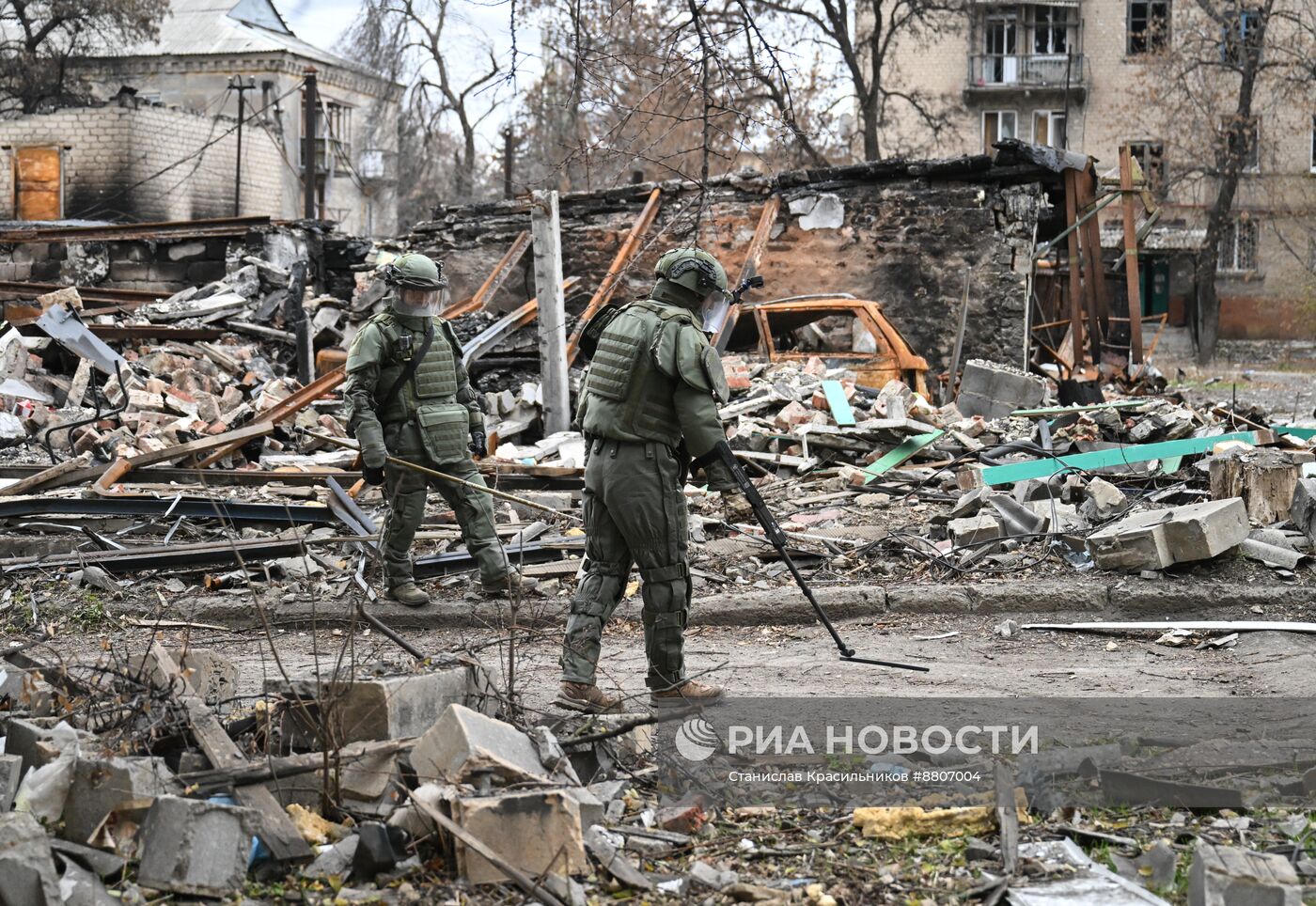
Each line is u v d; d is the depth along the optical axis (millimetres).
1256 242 46438
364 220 43562
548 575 7750
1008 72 47094
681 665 5207
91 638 6801
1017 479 9609
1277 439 10758
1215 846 3588
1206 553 7270
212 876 3488
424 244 18891
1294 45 41906
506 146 27422
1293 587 7121
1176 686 5723
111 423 11789
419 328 7008
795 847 3955
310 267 20859
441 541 8398
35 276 20250
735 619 7191
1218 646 6473
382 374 7016
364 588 7426
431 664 4934
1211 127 41438
